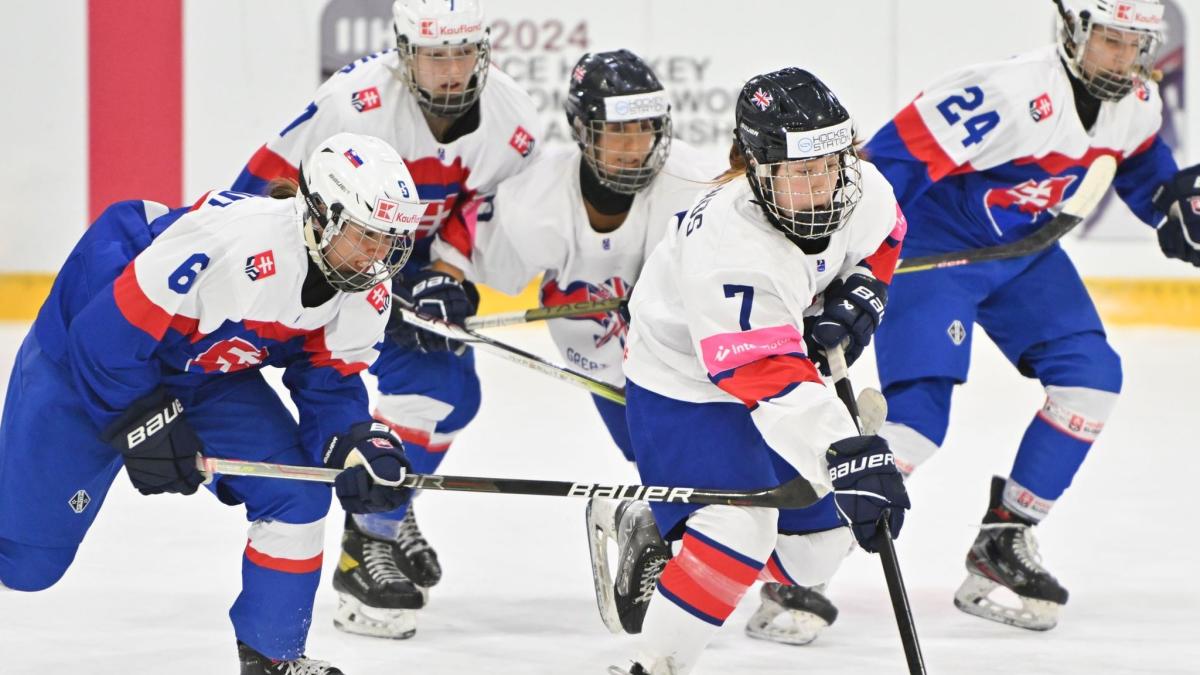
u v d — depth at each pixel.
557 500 18.56
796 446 9.84
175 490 10.66
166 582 14.63
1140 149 14.99
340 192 9.95
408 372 14.16
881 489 9.55
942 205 14.62
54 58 29.47
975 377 28.30
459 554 16.06
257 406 11.16
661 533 11.06
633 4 29.89
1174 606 14.18
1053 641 13.13
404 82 14.18
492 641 13.08
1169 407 24.53
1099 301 31.00
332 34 29.86
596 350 14.82
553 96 29.89
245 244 10.13
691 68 30.09
